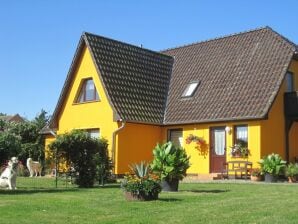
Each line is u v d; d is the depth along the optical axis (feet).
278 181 67.41
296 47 83.66
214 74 87.40
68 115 91.50
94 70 86.17
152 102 87.61
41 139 108.27
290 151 81.46
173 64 98.48
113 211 32.35
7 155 50.11
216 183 62.08
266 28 87.35
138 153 82.89
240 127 77.36
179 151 49.14
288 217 29.45
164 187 48.57
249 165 74.28
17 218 29.17
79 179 57.16
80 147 57.26
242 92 79.15
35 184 62.13
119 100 82.38
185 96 87.66
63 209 33.14
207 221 28.17
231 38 92.43
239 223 27.50
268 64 80.02
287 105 79.10
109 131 82.23
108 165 61.36
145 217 29.76
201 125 81.92
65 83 91.20
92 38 87.86
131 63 90.43
